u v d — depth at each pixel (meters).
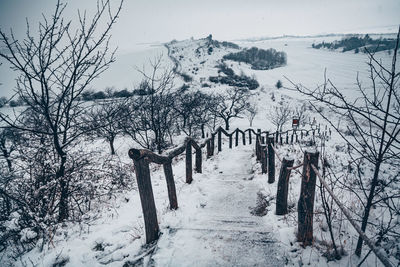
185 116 16.77
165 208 4.32
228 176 6.70
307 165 2.78
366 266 2.59
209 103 23.36
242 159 8.94
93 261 3.05
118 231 3.70
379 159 2.47
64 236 3.70
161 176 6.77
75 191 4.24
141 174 3.03
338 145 11.43
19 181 3.86
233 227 3.47
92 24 3.19
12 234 3.53
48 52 3.19
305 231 2.90
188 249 3.01
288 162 3.59
